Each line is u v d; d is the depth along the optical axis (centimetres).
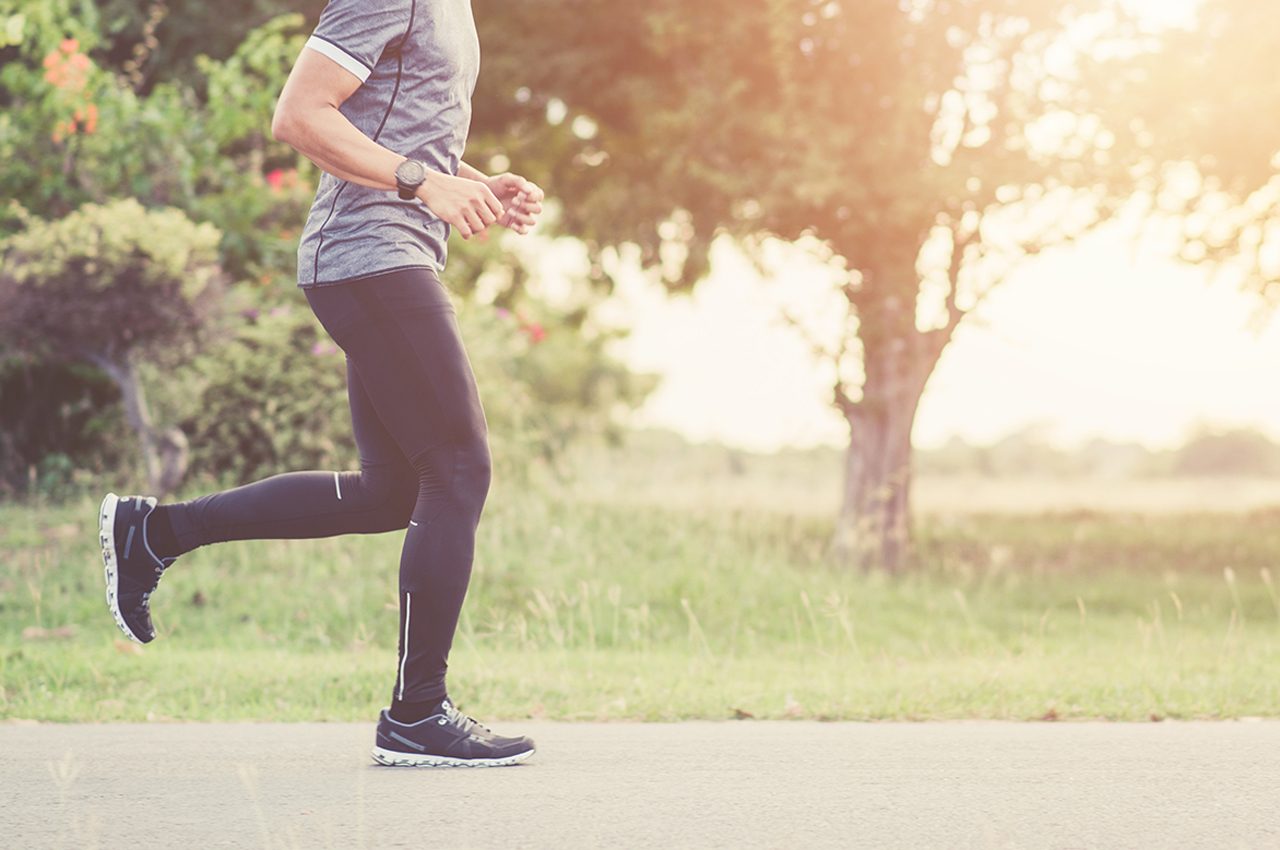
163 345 967
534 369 2194
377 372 332
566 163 1396
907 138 1092
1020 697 503
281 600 820
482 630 777
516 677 543
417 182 318
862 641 843
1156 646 746
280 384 1020
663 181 1216
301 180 1207
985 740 399
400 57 328
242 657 630
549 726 437
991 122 1133
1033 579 1197
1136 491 3231
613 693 522
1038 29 1076
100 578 840
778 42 1096
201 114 1224
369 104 328
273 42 1199
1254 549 1477
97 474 1091
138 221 924
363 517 353
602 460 1173
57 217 1099
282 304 1089
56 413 1165
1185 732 416
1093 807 308
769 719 471
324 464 999
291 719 472
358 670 557
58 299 913
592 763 358
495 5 1307
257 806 300
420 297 329
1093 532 1695
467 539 341
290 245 1112
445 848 268
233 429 1027
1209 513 2070
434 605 342
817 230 1178
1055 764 359
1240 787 329
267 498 348
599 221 1272
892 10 1102
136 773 339
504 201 376
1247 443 4222
